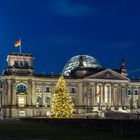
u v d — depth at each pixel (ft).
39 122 384.06
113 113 573.33
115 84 653.71
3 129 247.29
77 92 639.35
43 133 201.26
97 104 637.71
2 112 599.98
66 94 479.82
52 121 335.88
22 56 617.21
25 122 393.70
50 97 623.36
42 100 617.21
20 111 592.60
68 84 636.48
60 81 486.38
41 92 618.03
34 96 609.01
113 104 648.38
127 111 646.74
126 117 538.47
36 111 605.31
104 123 232.94
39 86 618.44
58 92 479.00
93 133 194.80
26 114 595.88
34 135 184.85
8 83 595.88
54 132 209.15
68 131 217.77
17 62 614.75
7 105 592.19
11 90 593.83
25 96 602.85
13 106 589.32
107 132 201.16
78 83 641.81
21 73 607.37
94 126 247.91
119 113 573.33
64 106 473.26
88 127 256.32
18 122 395.55
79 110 631.15
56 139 157.89
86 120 262.06
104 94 644.27
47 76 623.36
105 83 647.15
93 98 636.07
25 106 598.75
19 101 599.57
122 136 167.63
